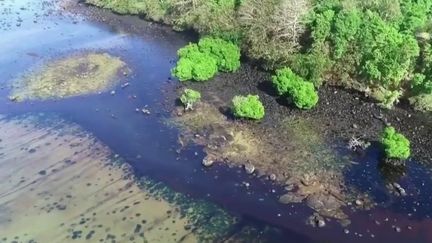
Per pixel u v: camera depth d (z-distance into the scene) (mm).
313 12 66938
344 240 40719
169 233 41781
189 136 55375
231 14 74688
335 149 52250
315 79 63219
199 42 71312
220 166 50125
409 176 48156
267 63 68500
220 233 41750
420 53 59969
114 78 69562
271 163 50312
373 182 47406
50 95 64812
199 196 46188
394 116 57969
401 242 40469
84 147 53812
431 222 42531
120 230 42156
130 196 46281
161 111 60781
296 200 45188
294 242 40719
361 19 63219
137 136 55844
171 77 69625
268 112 59312
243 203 45156
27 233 42000
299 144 53281
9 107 61719
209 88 65625
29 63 74312
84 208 44719
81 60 75250
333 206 44375
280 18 67312
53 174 49375
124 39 84375
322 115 58469
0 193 46688
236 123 57344
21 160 51406
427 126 55938
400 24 64750
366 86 62562
